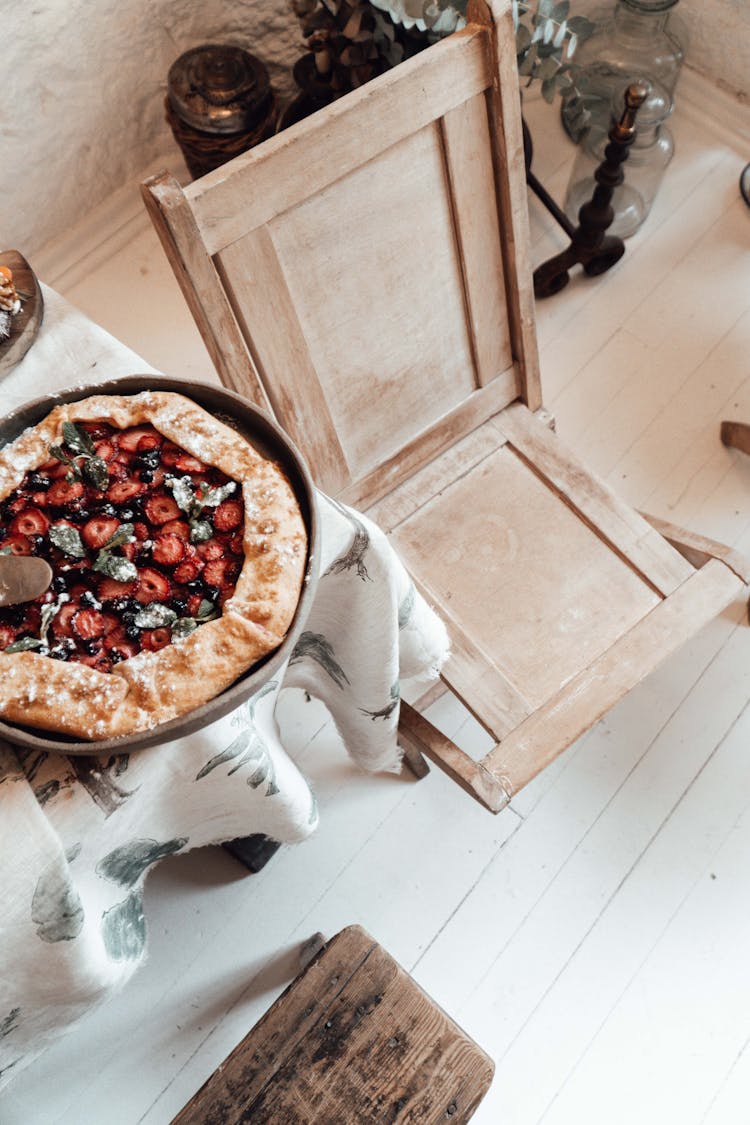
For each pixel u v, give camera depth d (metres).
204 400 0.80
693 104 2.01
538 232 1.92
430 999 0.83
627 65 1.76
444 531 1.22
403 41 1.52
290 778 0.93
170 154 2.01
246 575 0.71
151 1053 1.33
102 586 0.71
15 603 0.69
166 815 0.82
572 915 1.40
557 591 1.17
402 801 1.47
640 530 1.20
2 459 0.76
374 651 0.96
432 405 1.19
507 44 0.90
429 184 0.98
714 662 1.55
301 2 1.53
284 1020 0.82
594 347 1.82
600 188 1.62
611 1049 1.32
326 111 0.86
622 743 1.50
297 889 1.42
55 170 1.81
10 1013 0.79
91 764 0.72
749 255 1.89
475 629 1.16
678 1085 1.30
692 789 1.47
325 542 0.78
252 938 1.39
